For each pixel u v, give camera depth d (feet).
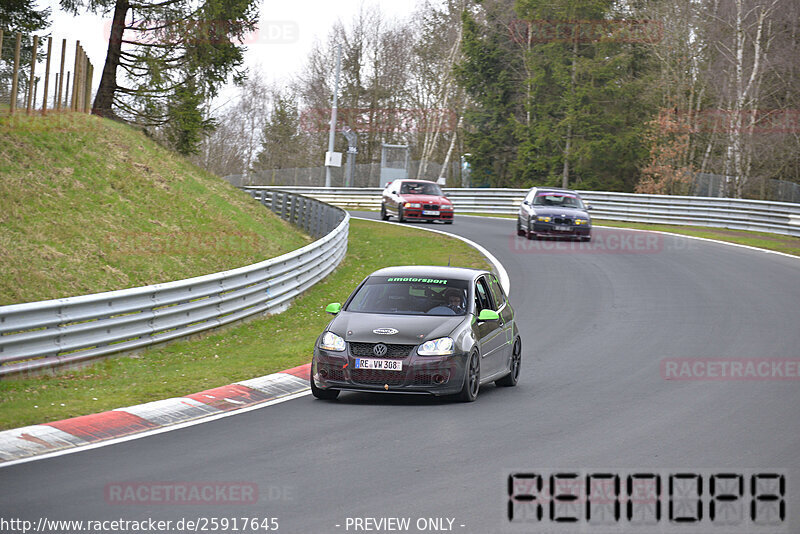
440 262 137.18
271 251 126.62
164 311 79.87
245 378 63.87
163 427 49.75
